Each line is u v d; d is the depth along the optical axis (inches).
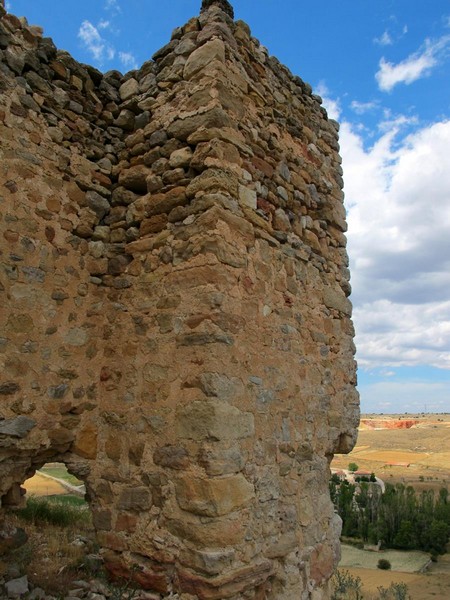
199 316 148.3
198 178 158.6
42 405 154.9
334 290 226.1
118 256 177.2
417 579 1012.5
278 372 174.9
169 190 166.7
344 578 671.1
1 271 148.9
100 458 166.1
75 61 180.2
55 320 162.1
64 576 160.2
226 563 135.9
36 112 164.7
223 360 146.3
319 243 219.3
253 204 171.6
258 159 180.5
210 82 163.8
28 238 157.4
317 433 197.0
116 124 189.8
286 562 165.6
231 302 153.2
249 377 157.9
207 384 142.0
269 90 196.2
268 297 174.4
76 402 163.8
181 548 139.3
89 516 295.4
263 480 158.2
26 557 181.5
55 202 167.2
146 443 154.8
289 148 205.0
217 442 139.0
